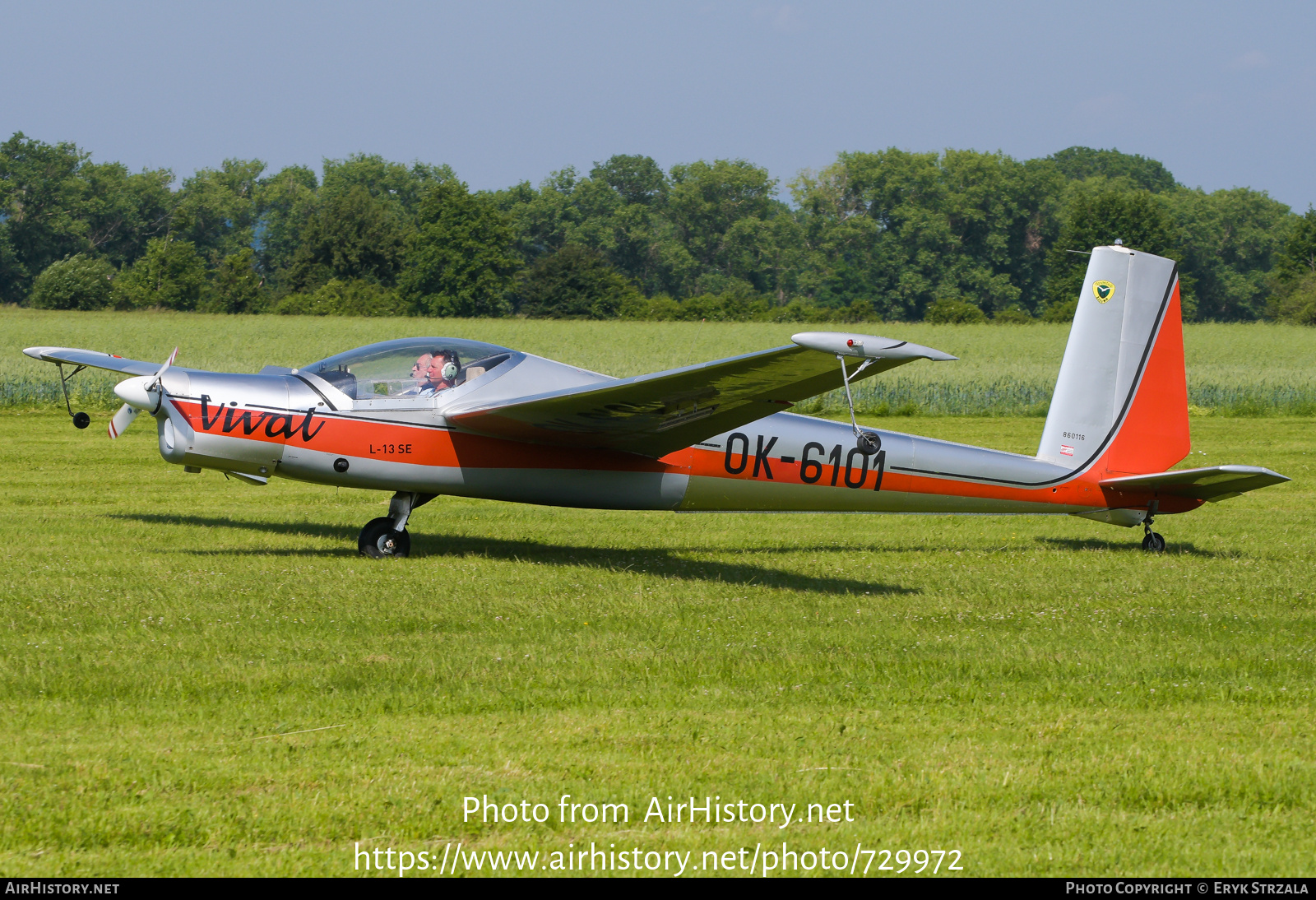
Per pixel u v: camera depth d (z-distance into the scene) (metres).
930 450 39.31
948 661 23.59
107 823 14.79
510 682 21.25
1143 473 40.88
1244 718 20.22
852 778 16.89
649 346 177.12
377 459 34.53
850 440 38.59
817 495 38.78
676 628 26.22
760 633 25.88
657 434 34.97
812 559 37.69
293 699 19.86
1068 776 17.17
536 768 17.02
